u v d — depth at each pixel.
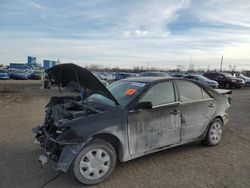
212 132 5.05
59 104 4.45
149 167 4.02
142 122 3.89
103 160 3.56
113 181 3.56
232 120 7.82
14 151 4.67
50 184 3.46
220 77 24.16
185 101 4.54
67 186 3.41
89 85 3.79
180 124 4.42
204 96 4.95
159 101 4.18
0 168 3.93
